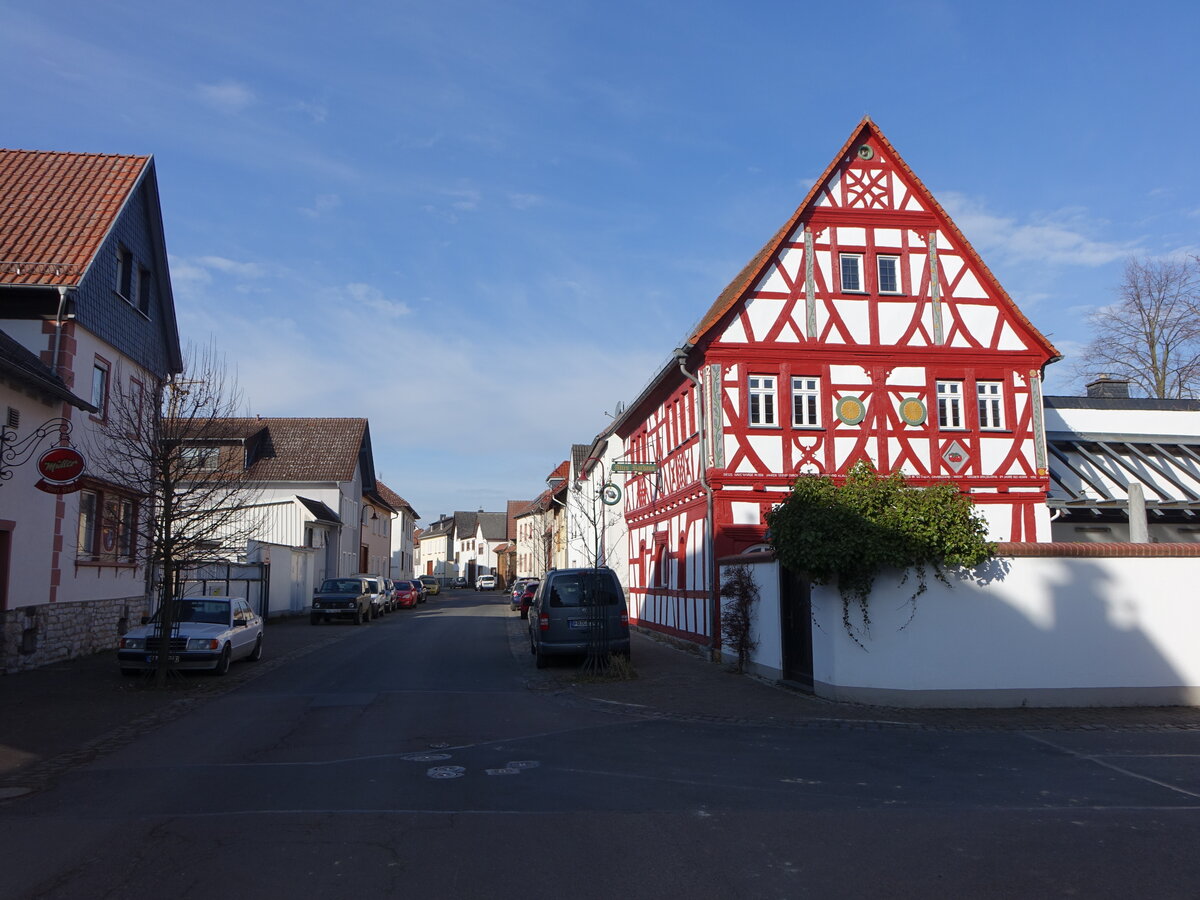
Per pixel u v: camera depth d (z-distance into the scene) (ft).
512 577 302.45
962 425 70.18
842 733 34.81
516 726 36.60
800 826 21.72
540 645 57.00
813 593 44.16
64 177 65.05
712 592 64.18
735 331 67.82
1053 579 41.65
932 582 41.24
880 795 24.86
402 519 271.69
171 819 22.54
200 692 47.16
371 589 124.77
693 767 28.58
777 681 48.88
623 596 56.80
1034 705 40.83
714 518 65.00
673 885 17.72
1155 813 23.00
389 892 17.31
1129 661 41.57
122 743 33.50
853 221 70.69
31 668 54.65
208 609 57.72
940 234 71.67
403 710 40.98
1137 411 91.86
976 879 18.11
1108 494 77.77
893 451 68.54
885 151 71.77
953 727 36.11
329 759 30.07
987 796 24.79
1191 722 37.19
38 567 55.36
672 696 44.83
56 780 27.35
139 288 70.54
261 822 22.15
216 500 60.59
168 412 52.24
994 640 41.14
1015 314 71.36
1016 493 69.92
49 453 46.55
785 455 66.90
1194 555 42.39
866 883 17.87
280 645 77.56
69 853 19.77
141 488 55.26
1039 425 70.90
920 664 40.91
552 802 24.06
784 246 69.62
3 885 17.75
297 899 16.99
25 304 57.21
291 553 122.42
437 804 23.85
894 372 69.51
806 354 68.39
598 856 19.43
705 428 67.56
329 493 151.53
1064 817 22.61
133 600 71.82
